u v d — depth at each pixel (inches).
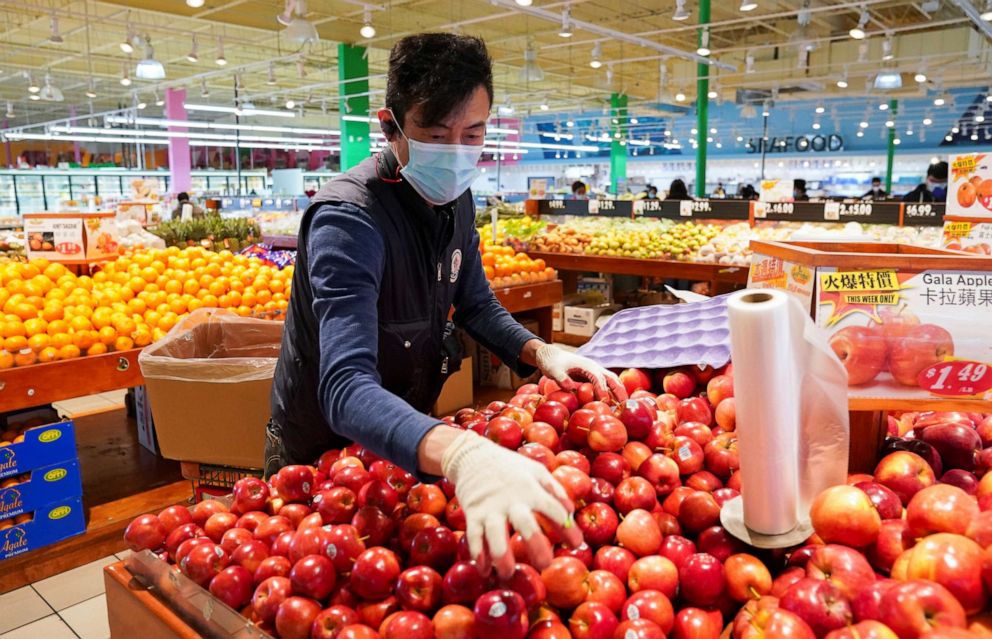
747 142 1181.1
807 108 1097.4
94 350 137.4
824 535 47.5
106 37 644.7
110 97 922.1
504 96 929.5
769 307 42.6
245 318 131.4
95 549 132.5
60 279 154.9
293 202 663.1
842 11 578.6
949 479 56.9
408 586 45.7
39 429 126.1
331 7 551.2
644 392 72.7
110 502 142.8
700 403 70.0
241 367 99.3
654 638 43.1
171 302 160.2
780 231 291.7
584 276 354.3
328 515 53.5
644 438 60.1
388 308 63.6
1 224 451.2
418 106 54.5
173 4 489.4
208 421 101.8
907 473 53.6
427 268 65.5
